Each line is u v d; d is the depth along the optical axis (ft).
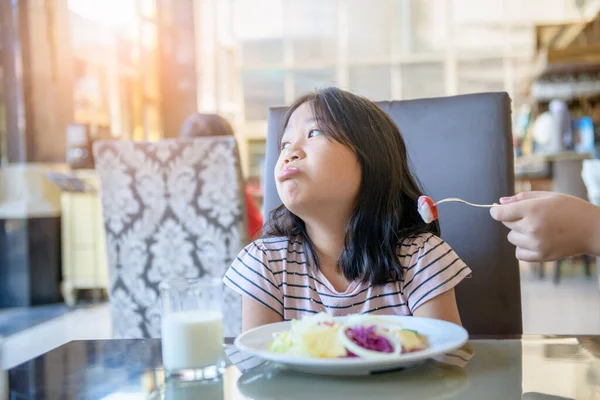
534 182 15.42
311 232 2.57
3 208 12.26
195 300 1.90
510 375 1.73
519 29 22.75
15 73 12.51
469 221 3.43
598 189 11.93
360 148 2.36
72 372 1.88
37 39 12.76
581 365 1.82
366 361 1.59
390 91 23.56
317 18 23.40
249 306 2.58
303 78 23.68
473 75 23.09
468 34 23.08
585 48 17.92
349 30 23.47
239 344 1.82
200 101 19.13
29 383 1.77
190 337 1.83
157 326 5.60
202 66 19.84
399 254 2.50
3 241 12.18
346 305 2.49
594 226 1.97
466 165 3.46
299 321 1.84
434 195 3.49
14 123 12.57
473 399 1.53
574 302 10.61
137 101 16.88
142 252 5.55
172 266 5.51
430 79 23.36
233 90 23.34
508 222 2.10
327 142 2.32
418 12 23.18
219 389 1.69
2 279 12.14
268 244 2.69
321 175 2.27
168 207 5.44
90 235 12.85
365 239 2.43
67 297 12.63
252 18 23.43
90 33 14.64
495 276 3.36
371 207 2.41
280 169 2.32
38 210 12.46
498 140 3.44
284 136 2.51
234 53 23.39
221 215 5.37
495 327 3.35
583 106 19.02
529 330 8.39
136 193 5.49
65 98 13.47
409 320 2.05
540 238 2.01
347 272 2.49
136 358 2.06
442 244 2.56
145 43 17.26
